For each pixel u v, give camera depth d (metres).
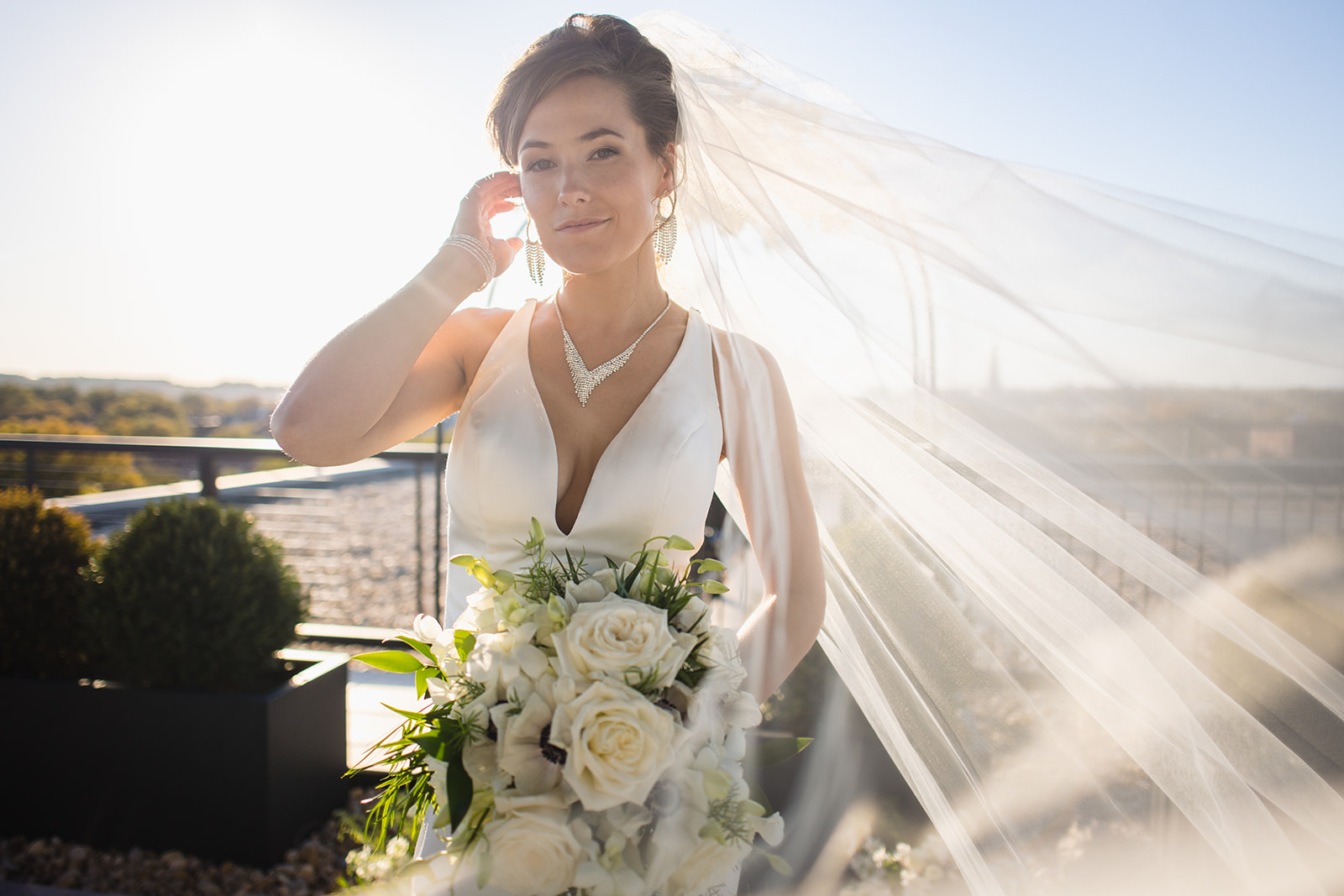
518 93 1.28
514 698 0.97
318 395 1.21
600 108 1.25
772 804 1.24
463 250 1.37
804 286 1.27
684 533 1.33
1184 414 1.10
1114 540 1.11
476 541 1.38
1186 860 1.10
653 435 1.31
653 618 0.98
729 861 0.95
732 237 1.30
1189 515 1.09
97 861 2.95
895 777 1.25
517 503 1.32
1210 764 1.08
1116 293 1.12
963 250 1.18
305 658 3.40
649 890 0.92
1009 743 1.19
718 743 1.00
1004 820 1.18
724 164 1.27
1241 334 1.08
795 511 1.30
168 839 2.99
